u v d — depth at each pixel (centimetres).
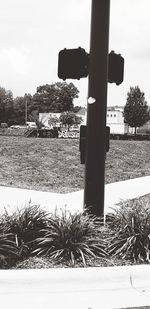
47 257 594
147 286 527
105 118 671
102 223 668
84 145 677
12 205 1091
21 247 595
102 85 662
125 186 1614
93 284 515
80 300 484
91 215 667
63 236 602
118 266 547
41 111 17112
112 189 1517
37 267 560
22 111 15775
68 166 2284
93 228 632
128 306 476
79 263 579
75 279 511
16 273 498
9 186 1567
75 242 604
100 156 669
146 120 7981
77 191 1410
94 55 658
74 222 618
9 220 641
